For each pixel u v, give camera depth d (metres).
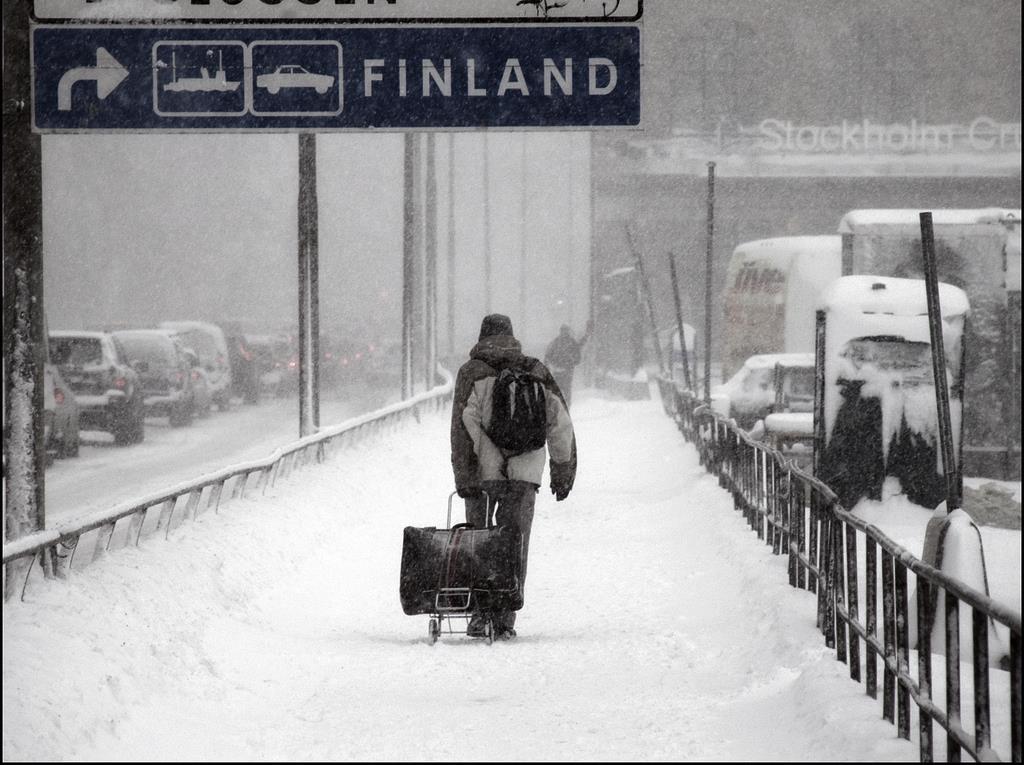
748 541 48.78
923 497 62.94
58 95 40.28
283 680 30.30
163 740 24.38
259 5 40.56
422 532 35.50
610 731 24.89
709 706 27.12
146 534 39.28
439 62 41.00
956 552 31.95
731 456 61.75
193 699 27.50
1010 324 84.81
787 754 22.86
